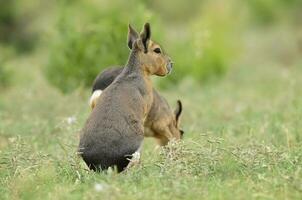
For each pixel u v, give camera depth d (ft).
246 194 50.29
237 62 158.92
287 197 49.78
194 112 94.22
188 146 61.62
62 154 64.90
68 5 120.57
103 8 113.91
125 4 119.96
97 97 64.75
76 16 111.04
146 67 61.93
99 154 55.77
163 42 109.40
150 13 107.24
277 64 168.86
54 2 191.52
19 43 191.93
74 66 104.99
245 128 78.84
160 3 233.76
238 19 154.81
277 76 139.85
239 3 196.95
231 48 147.43
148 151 68.03
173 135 67.87
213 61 135.74
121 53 102.73
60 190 52.19
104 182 52.26
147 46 61.57
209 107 98.43
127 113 57.41
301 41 186.39
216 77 136.56
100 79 65.31
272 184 52.75
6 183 55.83
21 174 56.29
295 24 206.49
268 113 90.02
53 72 107.04
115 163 56.24
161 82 118.62
